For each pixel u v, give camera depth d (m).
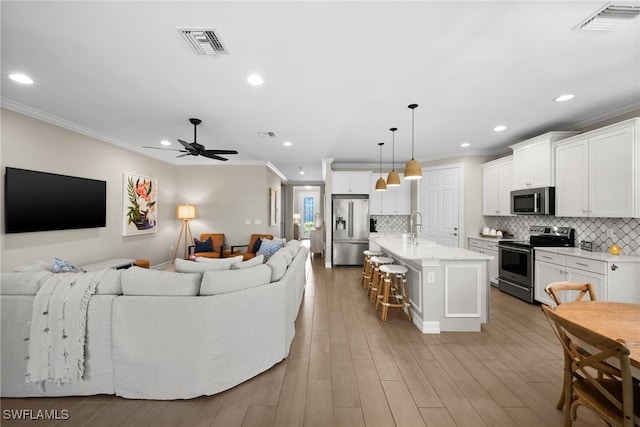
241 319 2.02
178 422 1.63
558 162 3.58
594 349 1.22
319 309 3.57
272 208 7.34
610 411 1.21
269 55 2.08
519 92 2.73
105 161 4.39
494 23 1.72
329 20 1.70
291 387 1.96
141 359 1.86
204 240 6.22
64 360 1.83
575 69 2.29
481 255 2.97
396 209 6.46
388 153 5.58
